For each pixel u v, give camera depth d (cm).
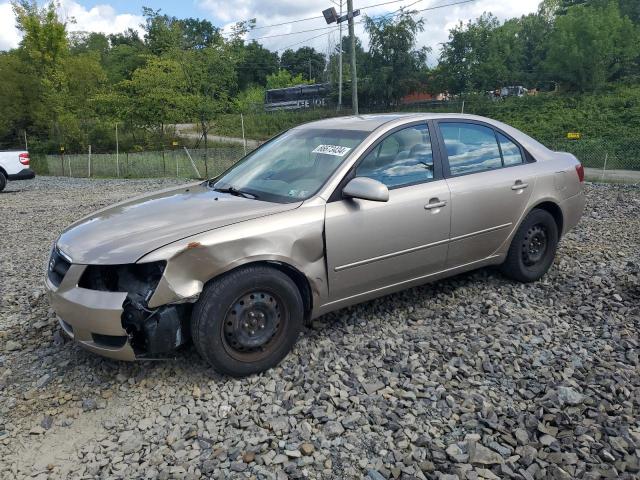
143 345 333
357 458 274
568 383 334
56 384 349
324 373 351
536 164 500
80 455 284
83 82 3725
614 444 277
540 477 258
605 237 671
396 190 402
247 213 354
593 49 5103
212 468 267
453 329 411
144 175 2411
